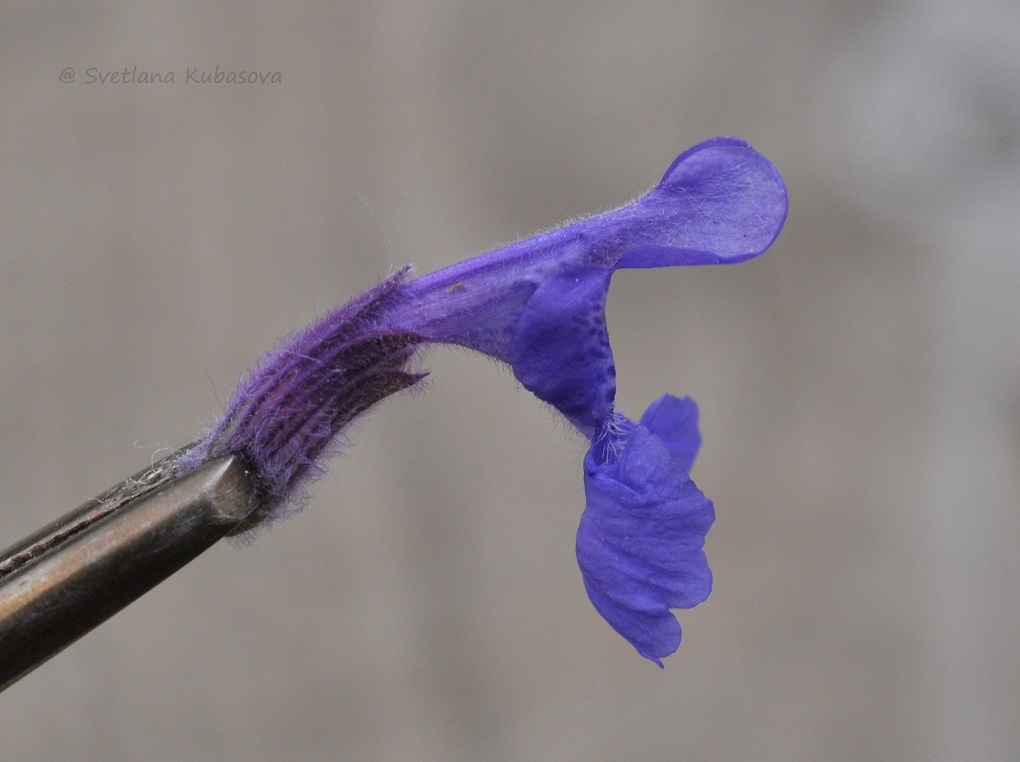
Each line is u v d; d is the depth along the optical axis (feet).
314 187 0.47
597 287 0.24
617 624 0.24
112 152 0.47
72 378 0.44
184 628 0.43
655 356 0.47
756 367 0.47
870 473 0.47
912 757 0.44
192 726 0.42
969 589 0.45
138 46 0.47
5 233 0.45
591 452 0.24
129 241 0.46
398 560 0.44
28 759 0.41
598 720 0.44
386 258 0.47
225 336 0.45
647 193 0.24
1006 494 0.46
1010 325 0.47
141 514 0.24
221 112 0.47
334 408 0.24
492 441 0.46
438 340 0.24
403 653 0.44
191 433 0.44
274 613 0.44
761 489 0.46
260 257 0.46
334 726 0.43
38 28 0.47
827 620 0.45
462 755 0.43
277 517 0.24
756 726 0.44
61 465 0.44
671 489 0.24
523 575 0.45
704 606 0.45
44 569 0.23
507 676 0.44
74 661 0.42
